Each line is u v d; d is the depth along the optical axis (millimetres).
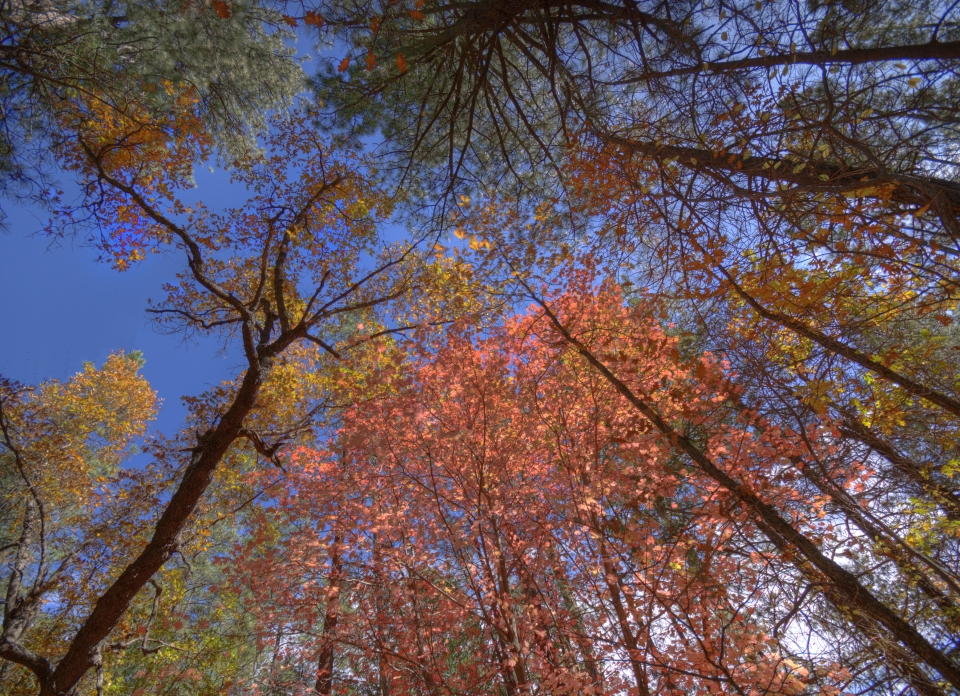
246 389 7867
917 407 6156
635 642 5191
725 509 5219
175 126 8883
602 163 6500
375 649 5977
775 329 6004
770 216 5410
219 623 9250
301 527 7031
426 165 8219
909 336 5824
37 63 7266
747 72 5039
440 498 6926
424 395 6887
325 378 10906
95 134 8609
